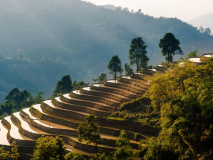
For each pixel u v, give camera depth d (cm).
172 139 5791
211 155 5047
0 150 8144
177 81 7856
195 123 5456
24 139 9969
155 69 13138
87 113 10756
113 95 11338
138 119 8756
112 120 9206
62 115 11381
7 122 13212
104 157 6831
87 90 12719
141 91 10700
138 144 7500
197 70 7081
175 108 5962
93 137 7150
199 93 5800
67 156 6556
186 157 5328
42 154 6088
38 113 12225
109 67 17000
